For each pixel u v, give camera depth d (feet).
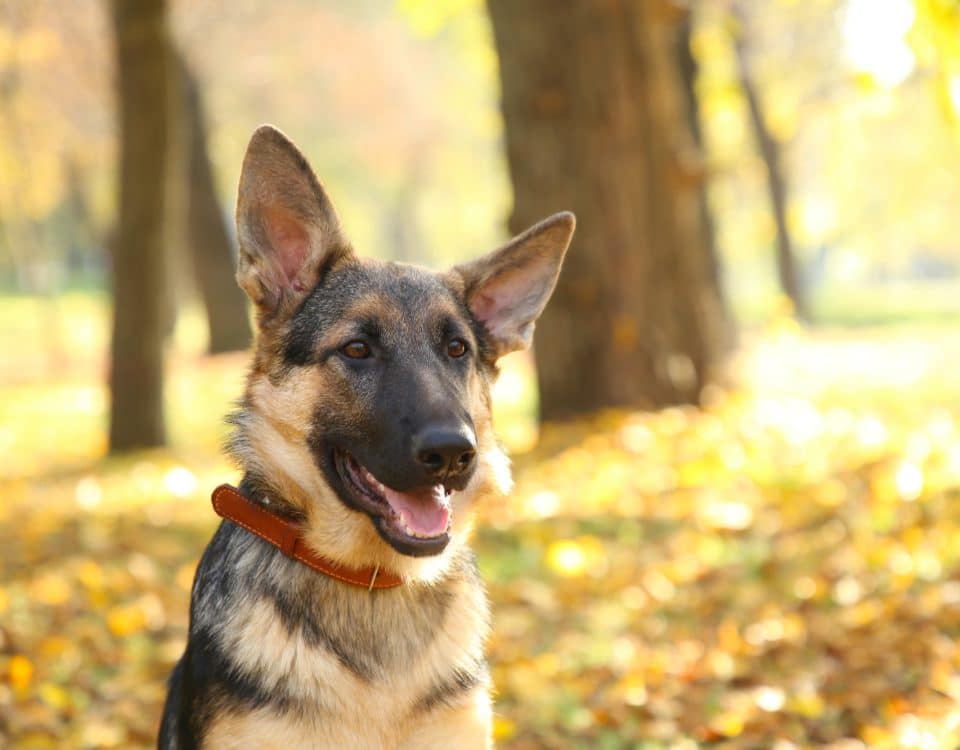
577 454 38.73
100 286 193.57
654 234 45.06
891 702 19.20
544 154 42.37
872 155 136.56
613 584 27.22
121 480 43.80
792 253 119.24
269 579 13.58
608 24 42.37
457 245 251.80
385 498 13.61
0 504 39.60
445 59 185.16
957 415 46.34
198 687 13.39
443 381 13.88
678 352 45.57
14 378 96.48
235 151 156.76
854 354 83.97
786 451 38.29
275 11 135.85
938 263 258.98
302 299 14.71
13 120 100.89
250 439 14.34
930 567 25.00
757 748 18.58
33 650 22.95
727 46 89.76
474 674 14.24
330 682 13.15
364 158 192.34
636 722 19.93
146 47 48.19
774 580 26.55
